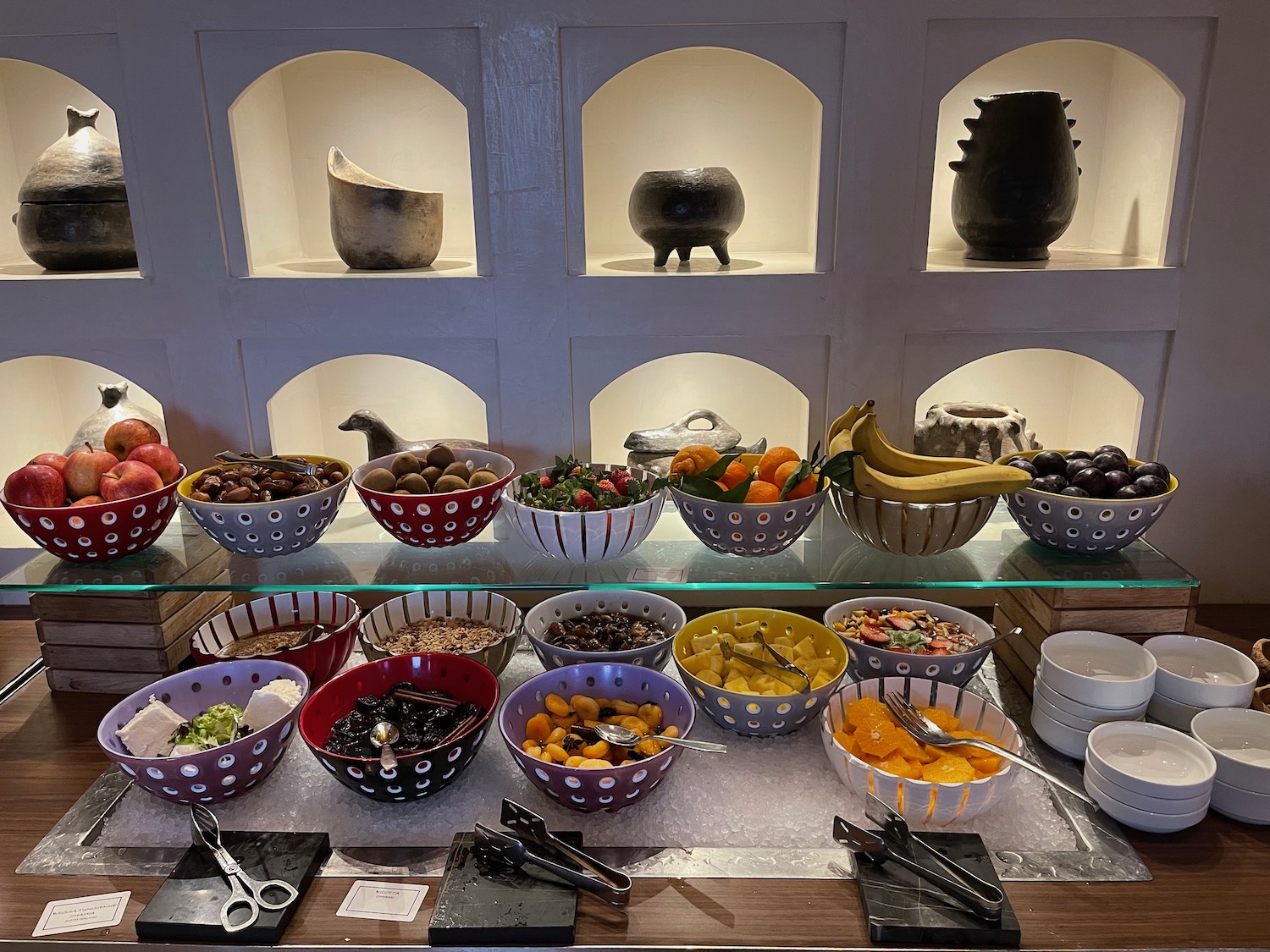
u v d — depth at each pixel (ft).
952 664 3.63
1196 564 4.39
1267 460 4.22
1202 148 3.82
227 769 3.18
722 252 4.28
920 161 3.84
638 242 4.89
